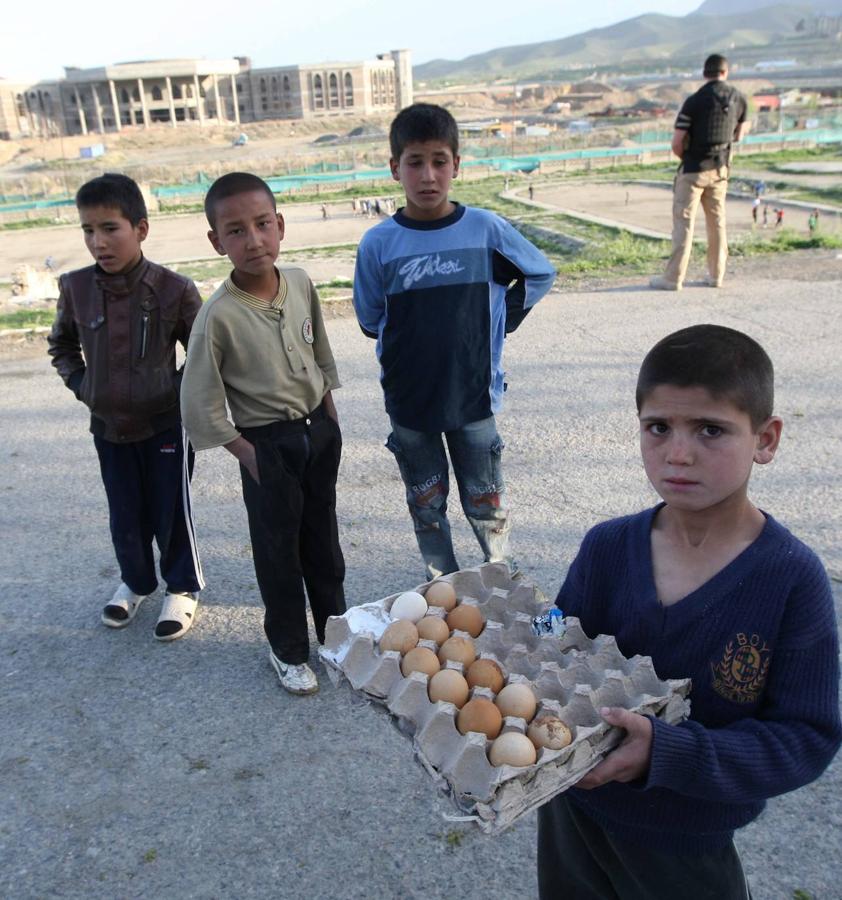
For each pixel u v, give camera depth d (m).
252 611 4.16
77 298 3.59
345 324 9.46
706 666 1.50
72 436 6.62
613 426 6.14
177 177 57.41
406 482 3.83
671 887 1.63
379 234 3.47
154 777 3.06
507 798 1.45
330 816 2.84
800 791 2.84
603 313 9.12
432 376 3.49
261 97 133.50
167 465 3.78
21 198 53.38
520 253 3.52
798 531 4.54
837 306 8.81
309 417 3.32
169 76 123.44
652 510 1.68
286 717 3.36
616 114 117.25
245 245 2.99
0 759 3.19
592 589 1.74
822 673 1.43
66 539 4.98
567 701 1.69
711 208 9.66
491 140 69.25
